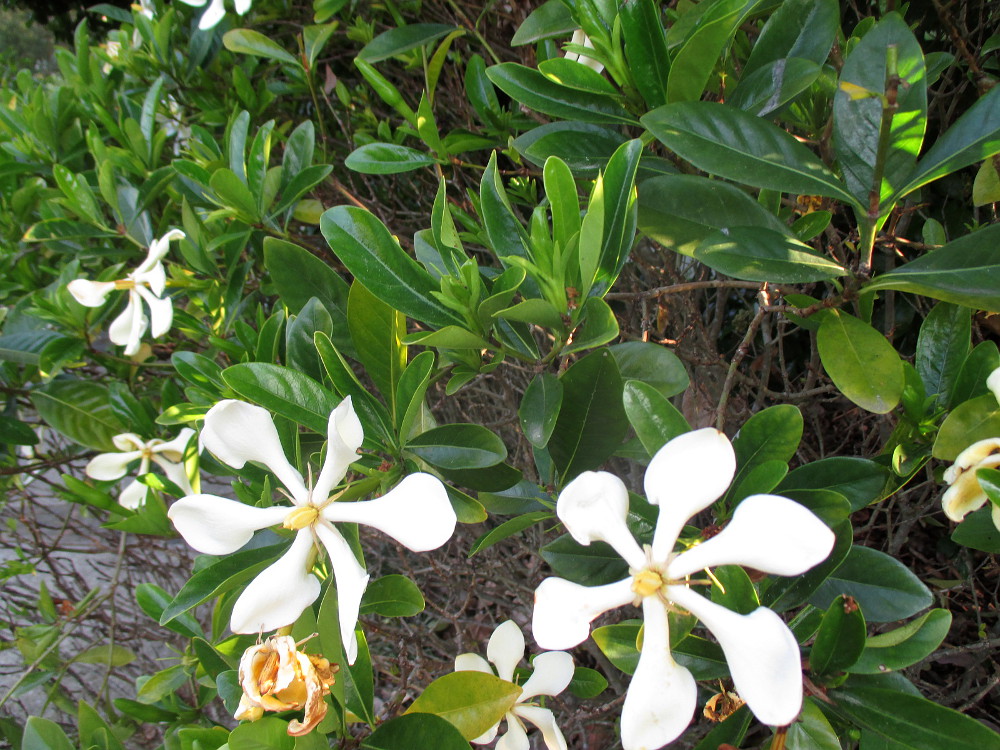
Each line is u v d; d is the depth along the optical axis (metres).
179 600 0.27
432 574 0.64
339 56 0.65
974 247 0.23
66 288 0.47
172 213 0.55
